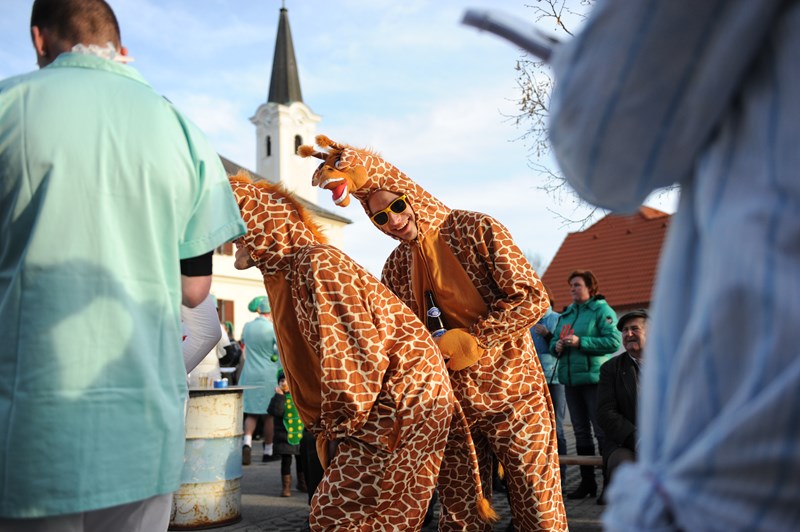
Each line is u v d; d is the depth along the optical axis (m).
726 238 1.07
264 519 6.27
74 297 1.99
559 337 7.28
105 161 2.09
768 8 1.09
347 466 3.35
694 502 1.04
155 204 2.16
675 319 1.19
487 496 4.04
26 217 2.02
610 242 28.69
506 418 3.87
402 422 3.35
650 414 1.19
